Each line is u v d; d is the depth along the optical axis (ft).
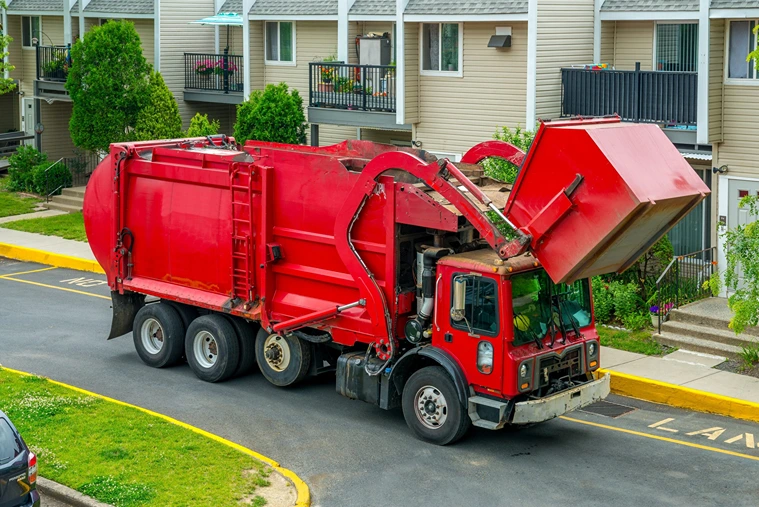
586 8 75.51
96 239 54.95
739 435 44.78
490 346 40.60
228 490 36.78
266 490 37.40
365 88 84.43
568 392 42.06
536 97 73.77
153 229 52.39
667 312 57.93
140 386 50.52
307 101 96.58
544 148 38.47
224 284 49.93
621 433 44.93
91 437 41.39
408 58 81.51
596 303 58.80
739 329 50.44
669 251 60.23
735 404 47.14
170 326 52.47
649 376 50.67
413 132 83.66
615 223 36.99
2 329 61.11
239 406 47.73
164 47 108.27
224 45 112.78
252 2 97.55
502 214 39.93
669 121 67.31
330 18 91.04
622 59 75.82
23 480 32.27
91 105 94.48
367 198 43.73
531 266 41.06
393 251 43.29
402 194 42.65
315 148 49.16
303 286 47.39
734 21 64.08
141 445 40.65
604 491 38.34
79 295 70.18
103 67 94.02
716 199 66.44
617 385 50.65
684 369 51.88
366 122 85.51
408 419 43.70
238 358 50.72
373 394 44.86
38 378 49.65
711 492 38.29
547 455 42.06
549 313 42.27
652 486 38.86
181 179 50.78
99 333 60.49
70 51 101.19
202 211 50.24
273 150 47.47
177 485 37.04
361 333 45.01
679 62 72.84
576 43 75.46
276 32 98.12
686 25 72.13
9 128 132.16
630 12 73.15
